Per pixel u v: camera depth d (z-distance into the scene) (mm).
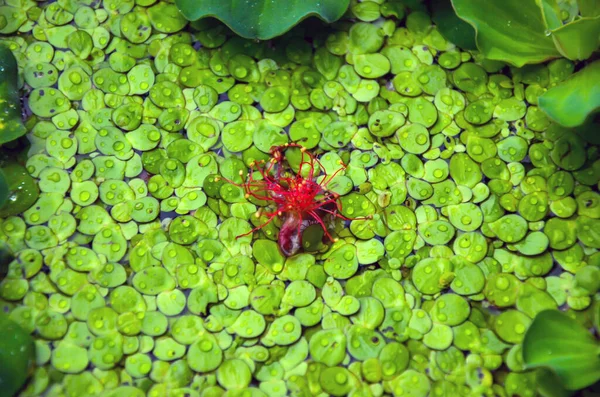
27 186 326
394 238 323
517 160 331
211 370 309
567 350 303
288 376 309
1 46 331
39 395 306
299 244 320
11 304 314
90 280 317
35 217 323
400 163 331
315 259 321
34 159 329
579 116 317
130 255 320
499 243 322
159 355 310
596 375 301
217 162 330
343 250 322
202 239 322
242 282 318
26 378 306
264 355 310
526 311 314
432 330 313
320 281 318
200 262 320
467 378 309
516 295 316
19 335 307
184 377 308
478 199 326
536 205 325
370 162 331
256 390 307
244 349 311
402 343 312
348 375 308
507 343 312
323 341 312
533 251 320
